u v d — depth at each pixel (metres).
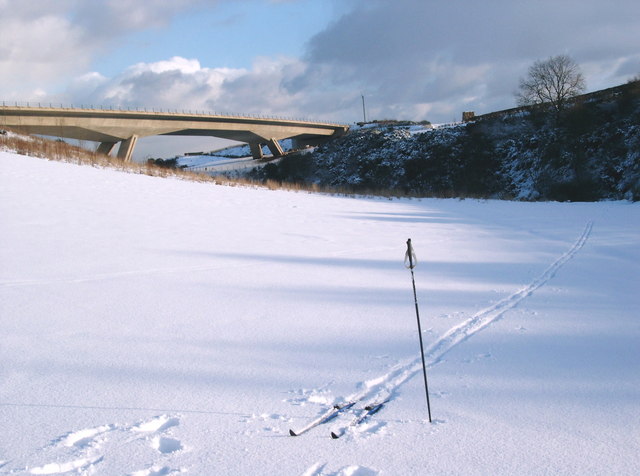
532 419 4.09
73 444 3.77
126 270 9.22
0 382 4.83
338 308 7.46
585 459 3.49
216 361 5.39
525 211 23.91
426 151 57.12
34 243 10.57
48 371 5.09
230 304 7.54
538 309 7.46
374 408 4.34
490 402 4.41
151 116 66.75
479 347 5.84
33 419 4.13
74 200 15.11
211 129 74.06
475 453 3.59
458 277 9.75
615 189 40.28
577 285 9.04
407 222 18.69
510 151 52.09
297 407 4.35
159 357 5.49
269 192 24.25
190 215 15.56
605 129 45.41
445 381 4.90
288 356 5.55
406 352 5.68
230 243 12.26
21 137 26.14
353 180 58.09
